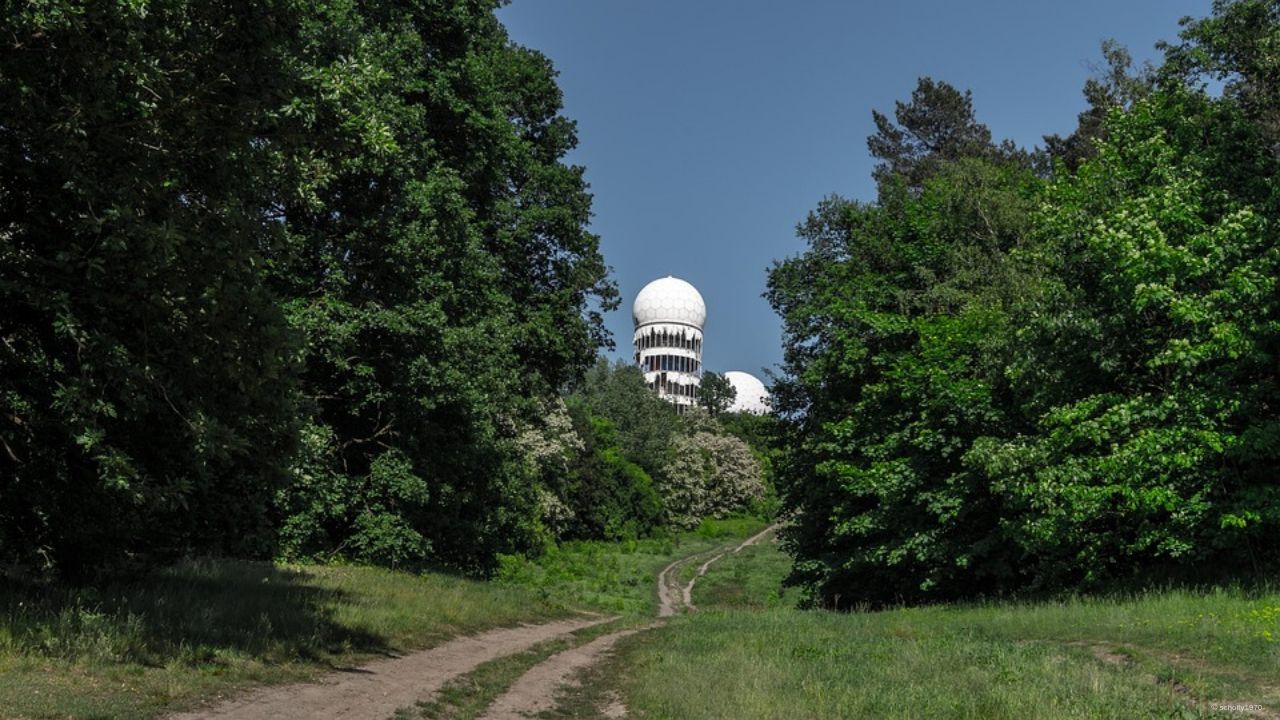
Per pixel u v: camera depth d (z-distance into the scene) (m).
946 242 33.81
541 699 13.30
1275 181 21.22
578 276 39.38
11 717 8.08
